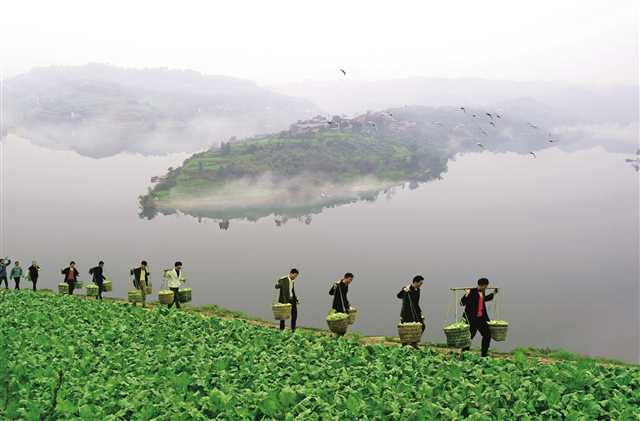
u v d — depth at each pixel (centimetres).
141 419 1224
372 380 1529
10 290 4431
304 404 1282
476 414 1212
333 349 1997
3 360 1700
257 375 1545
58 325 2433
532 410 1287
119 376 1549
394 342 2478
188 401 1335
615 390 1406
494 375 1583
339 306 2433
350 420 1204
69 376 1555
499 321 2134
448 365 1683
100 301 3616
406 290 2225
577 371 1538
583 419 1212
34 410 1284
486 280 2139
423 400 1316
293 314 2695
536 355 2347
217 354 1884
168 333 2277
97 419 1230
